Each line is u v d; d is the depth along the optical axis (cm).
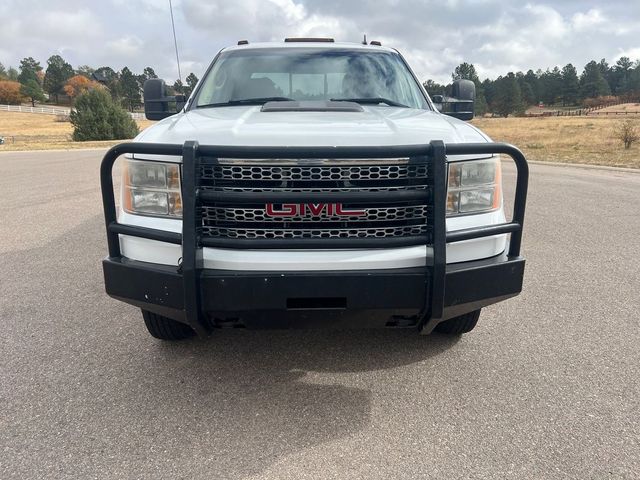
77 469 236
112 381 312
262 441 256
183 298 259
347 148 248
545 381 309
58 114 10131
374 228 261
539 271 510
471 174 276
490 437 257
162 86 447
